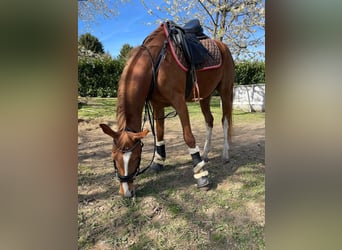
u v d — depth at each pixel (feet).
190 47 7.95
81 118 20.17
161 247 5.42
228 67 10.14
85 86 34.83
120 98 6.79
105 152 11.80
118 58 38.50
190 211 6.65
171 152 11.46
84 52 30.45
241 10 25.43
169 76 7.34
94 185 8.13
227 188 7.79
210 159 10.29
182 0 29.22
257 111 25.54
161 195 7.43
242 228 5.93
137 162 6.53
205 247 5.40
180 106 7.59
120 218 6.40
